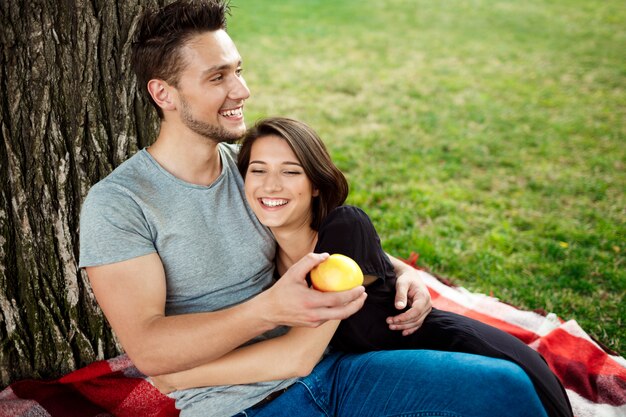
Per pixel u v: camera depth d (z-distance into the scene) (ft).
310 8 36.14
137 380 7.90
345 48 28.73
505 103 22.12
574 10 36.19
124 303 5.87
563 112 21.25
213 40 6.21
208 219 6.60
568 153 17.87
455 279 11.55
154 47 6.18
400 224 13.44
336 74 24.81
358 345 6.69
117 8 7.31
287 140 6.50
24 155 7.35
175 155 6.49
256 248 6.91
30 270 7.78
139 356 5.69
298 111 20.36
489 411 5.64
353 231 6.44
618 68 25.96
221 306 6.79
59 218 7.73
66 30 7.11
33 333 8.04
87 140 7.61
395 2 38.24
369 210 14.16
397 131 19.16
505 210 14.43
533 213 14.30
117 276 5.86
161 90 6.33
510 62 27.12
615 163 17.12
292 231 6.94
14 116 7.14
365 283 6.68
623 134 19.27
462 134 19.15
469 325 6.71
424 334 6.77
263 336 6.79
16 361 8.05
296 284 5.15
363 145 17.87
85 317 8.23
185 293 6.57
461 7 37.14
